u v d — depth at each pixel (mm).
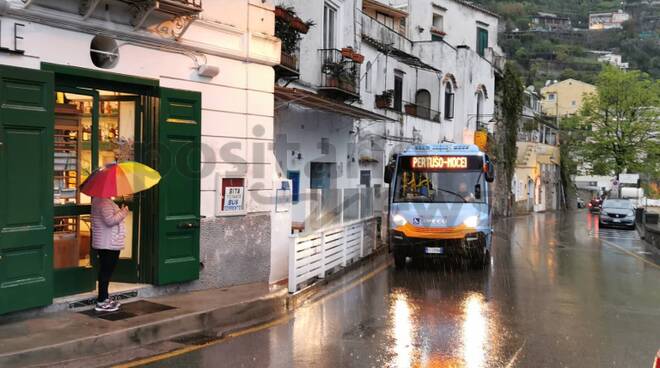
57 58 7586
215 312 8078
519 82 42531
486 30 39312
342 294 10648
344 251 13141
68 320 7270
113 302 7863
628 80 52312
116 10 8219
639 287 12086
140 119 8883
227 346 7090
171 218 8938
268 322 8406
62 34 7637
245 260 10289
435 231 13680
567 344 7434
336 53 19250
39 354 6070
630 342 7586
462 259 15578
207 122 9609
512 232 27391
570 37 115188
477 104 35719
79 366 6129
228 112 9945
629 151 51938
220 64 9781
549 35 114125
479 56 35094
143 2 8117
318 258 11328
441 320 8633
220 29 9719
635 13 124875
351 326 8195
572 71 95625
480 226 13812
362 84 21797
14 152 7078
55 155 8047
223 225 9883
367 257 15156
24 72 7148
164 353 6734
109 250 7711
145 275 8867
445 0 35031
